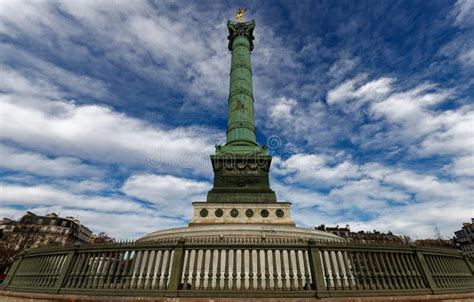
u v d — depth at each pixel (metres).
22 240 63.06
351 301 8.71
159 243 9.88
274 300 8.50
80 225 90.12
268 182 26.91
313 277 9.22
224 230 17.86
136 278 9.25
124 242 10.02
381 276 9.65
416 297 9.35
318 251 9.70
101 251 9.99
